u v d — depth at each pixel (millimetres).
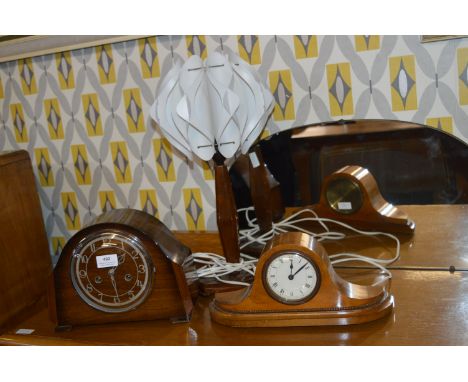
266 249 912
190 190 1319
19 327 1010
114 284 951
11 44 1264
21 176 1250
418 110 1088
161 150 1301
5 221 1182
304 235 932
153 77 1233
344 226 1165
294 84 1148
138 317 967
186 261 991
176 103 1005
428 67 1059
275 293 897
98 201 1391
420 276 1024
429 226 1107
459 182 1072
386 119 1102
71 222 1432
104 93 1285
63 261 948
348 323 875
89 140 1340
